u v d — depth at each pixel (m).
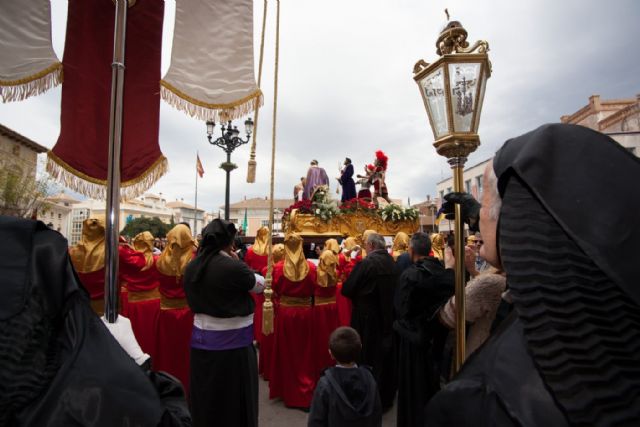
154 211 69.00
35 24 2.22
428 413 0.96
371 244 4.40
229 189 10.64
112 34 2.47
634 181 0.75
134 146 2.48
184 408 1.16
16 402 0.86
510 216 0.83
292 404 4.32
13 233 1.03
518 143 0.93
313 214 11.55
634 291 0.65
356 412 2.37
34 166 27.95
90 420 0.86
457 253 1.65
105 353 0.97
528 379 0.75
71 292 1.01
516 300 0.76
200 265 2.71
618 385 0.64
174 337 3.98
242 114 2.46
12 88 2.15
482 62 1.66
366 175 14.55
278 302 4.73
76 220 56.28
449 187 33.72
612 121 18.25
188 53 2.40
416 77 1.89
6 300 0.93
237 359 2.72
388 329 4.21
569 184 0.78
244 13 2.47
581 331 0.68
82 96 2.42
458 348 1.64
